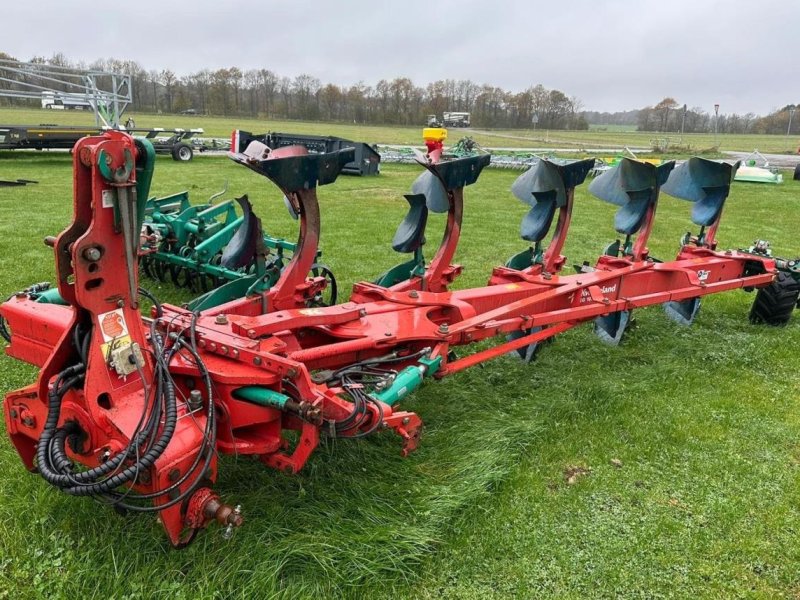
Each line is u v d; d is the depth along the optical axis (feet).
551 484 11.60
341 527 9.59
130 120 69.46
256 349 9.23
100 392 7.98
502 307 13.56
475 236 35.88
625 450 12.83
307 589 8.49
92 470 7.47
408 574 9.08
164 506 7.54
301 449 9.10
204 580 8.36
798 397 15.65
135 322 8.28
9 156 73.05
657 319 21.18
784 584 9.43
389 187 57.77
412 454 11.91
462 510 10.42
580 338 18.95
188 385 9.19
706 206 20.58
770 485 11.82
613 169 19.01
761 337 19.92
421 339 11.86
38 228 31.96
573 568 9.54
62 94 66.54
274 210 42.29
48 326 9.52
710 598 9.12
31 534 9.25
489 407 14.19
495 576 9.28
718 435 13.55
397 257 28.99
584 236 37.96
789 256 32.94
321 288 14.08
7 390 13.50
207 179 58.95
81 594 8.29
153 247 19.77
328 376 10.92
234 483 10.44
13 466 10.80
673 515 10.85
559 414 13.96
